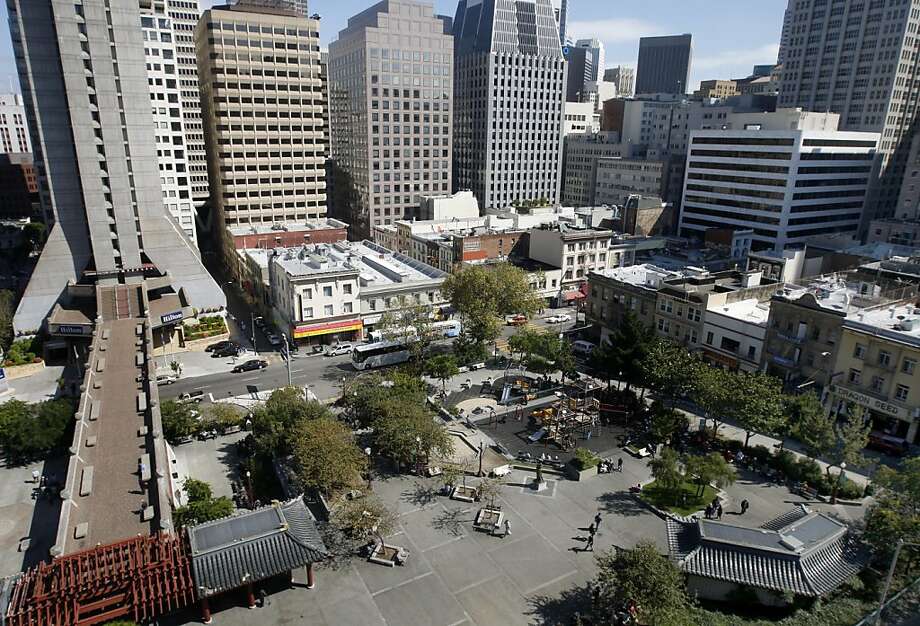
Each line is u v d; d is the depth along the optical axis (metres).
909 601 38.22
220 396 72.75
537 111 196.75
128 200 92.75
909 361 58.47
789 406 59.56
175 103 129.88
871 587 39.44
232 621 37.00
